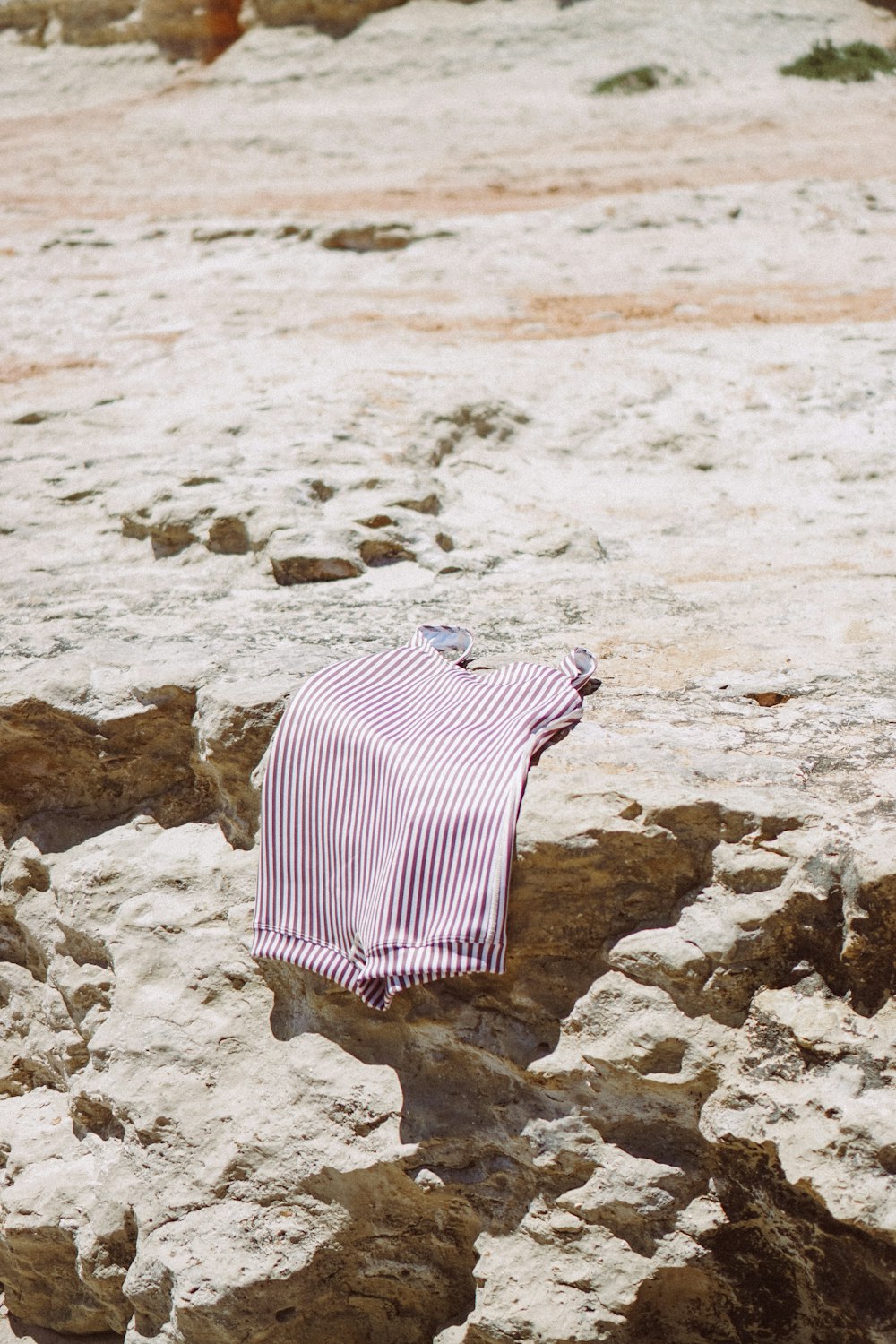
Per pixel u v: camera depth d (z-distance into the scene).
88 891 4.11
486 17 19.09
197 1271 3.47
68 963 4.19
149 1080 3.75
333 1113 3.54
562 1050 3.29
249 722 3.84
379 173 14.58
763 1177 3.09
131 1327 3.70
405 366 7.70
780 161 13.89
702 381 7.32
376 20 19.64
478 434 6.69
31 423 7.15
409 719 3.63
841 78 17.30
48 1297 4.10
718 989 3.13
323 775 3.57
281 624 4.67
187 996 3.83
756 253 10.88
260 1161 3.56
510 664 3.98
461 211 12.45
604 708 3.84
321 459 6.03
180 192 14.32
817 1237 3.04
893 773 3.38
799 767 3.44
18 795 4.37
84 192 14.66
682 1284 3.21
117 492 5.92
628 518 5.91
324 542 5.20
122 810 4.27
